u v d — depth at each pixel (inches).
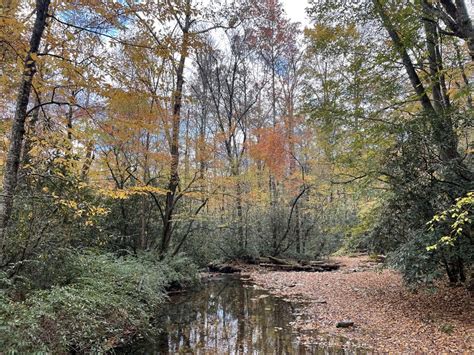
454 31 231.6
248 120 903.1
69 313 198.8
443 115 276.1
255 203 701.3
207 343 246.1
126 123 242.8
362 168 346.6
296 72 804.6
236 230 712.4
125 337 247.6
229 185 528.4
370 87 331.0
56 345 181.9
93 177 345.7
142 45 207.9
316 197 735.1
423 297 310.8
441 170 259.1
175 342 248.7
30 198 229.3
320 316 303.6
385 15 292.8
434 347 207.9
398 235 305.6
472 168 268.1
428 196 266.4
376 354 210.1
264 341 247.6
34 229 232.7
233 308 352.8
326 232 754.2
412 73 310.3
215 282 520.1
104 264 294.2
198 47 232.2
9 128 241.9
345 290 400.5
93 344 210.1
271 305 361.1
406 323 255.9
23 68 182.5
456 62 310.2
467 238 241.1
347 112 322.3
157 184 478.9
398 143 295.4
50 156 243.0
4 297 175.0
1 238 176.4
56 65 201.8
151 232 499.5
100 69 201.6
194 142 462.3
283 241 752.3
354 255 788.0
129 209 474.0
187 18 354.6
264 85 847.1
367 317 284.8
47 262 237.1
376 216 348.8
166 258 438.3
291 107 788.6
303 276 538.6
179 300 388.8
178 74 414.9
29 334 159.9
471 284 293.0
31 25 218.5
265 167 737.0
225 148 663.8
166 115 378.6
